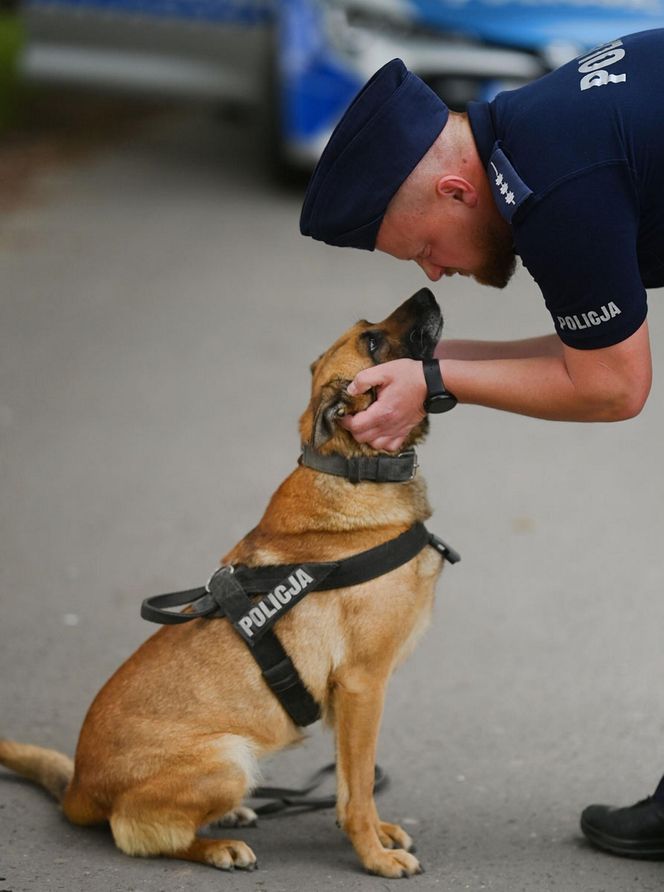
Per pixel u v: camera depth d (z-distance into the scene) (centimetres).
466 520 924
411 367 516
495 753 642
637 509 948
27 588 817
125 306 1398
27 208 1797
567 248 465
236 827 594
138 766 539
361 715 550
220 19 1784
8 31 2445
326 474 564
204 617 562
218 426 1086
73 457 1027
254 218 1744
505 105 489
